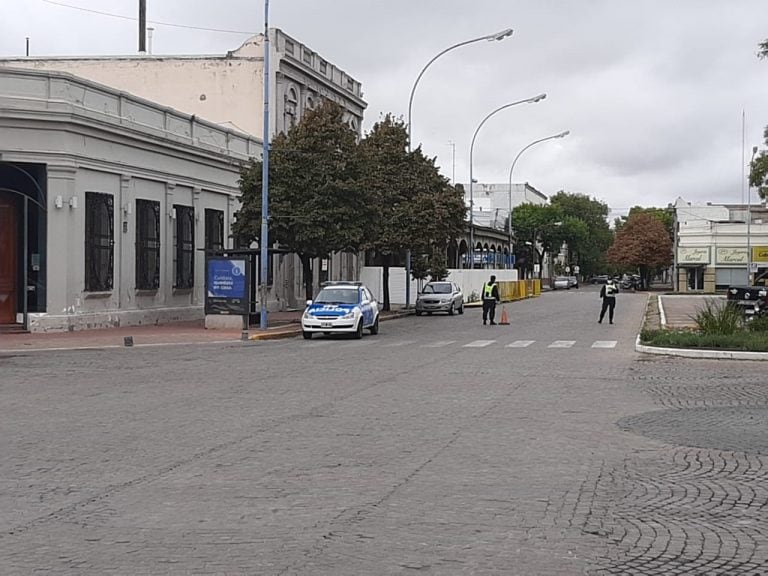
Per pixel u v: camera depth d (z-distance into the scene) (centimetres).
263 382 1720
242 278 3138
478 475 909
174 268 3572
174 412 1339
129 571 616
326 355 2325
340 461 980
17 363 2112
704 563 632
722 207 11244
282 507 786
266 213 3164
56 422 1251
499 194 13988
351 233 3538
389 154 4544
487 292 3731
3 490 855
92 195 3000
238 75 4747
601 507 782
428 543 676
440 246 5088
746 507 787
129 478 902
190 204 3712
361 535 697
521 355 2305
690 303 5572
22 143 2795
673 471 930
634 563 631
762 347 2236
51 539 695
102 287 3069
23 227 2922
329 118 3612
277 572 611
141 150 3291
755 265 8550
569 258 13238
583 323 3794
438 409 1362
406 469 938
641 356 2272
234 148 4109
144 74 4822
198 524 734
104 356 2298
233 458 999
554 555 647
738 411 1344
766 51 3256
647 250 10669
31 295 2917
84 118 2891
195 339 2788
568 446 1064
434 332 3288
